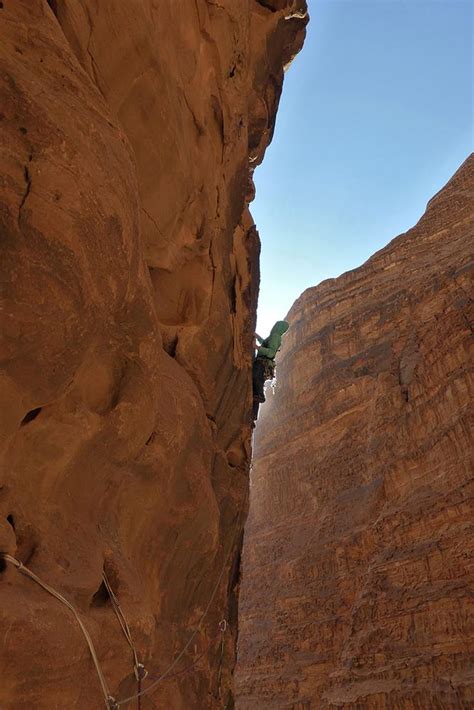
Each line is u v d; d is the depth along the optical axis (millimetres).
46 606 4215
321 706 36938
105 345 5609
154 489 6863
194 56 8969
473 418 38719
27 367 4383
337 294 68188
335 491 52500
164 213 8312
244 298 12750
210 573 9297
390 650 34562
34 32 4809
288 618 48656
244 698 47781
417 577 36094
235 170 11430
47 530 4941
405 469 43281
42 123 4207
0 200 3900
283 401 66312
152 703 6898
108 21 6500
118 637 5227
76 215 4352
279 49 14680
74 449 5324
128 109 7238
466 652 30844
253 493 64438
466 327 43906
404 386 48719
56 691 4164
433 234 62062
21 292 4066
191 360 9430
